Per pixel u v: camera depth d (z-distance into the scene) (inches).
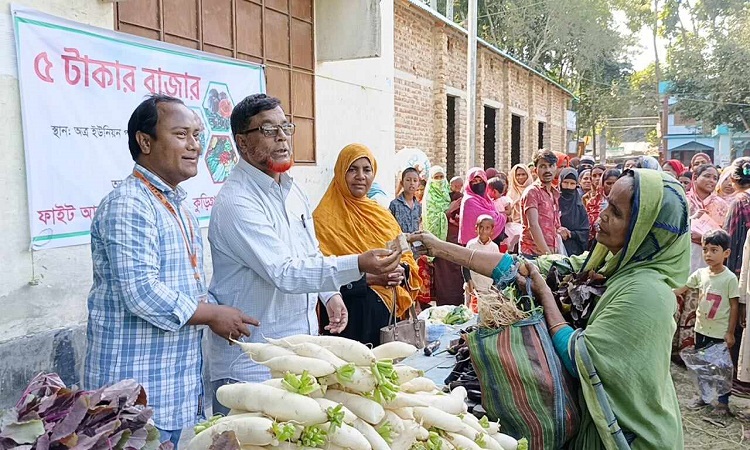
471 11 438.0
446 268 241.3
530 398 82.0
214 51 179.0
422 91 437.4
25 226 124.3
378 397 63.0
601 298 86.0
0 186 119.5
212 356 102.7
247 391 62.0
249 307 99.3
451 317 164.6
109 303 85.8
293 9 210.7
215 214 100.1
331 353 64.7
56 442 51.3
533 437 82.2
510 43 1165.1
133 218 83.7
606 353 80.0
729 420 187.6
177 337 88.4
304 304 106.1
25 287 124.7
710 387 191.3
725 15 1234.0
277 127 100.3
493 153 629.9
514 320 86.0
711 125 1179.3
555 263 100.5
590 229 264.2
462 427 69.7
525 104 716.7
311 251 113.0
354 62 247.0
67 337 132.4
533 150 736.3
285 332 102.1
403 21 401.1
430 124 453.1
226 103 181.3
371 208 175.3
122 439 54.5
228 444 56.2
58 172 130.0
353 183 171.3
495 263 99.2
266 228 96.9
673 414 82.9
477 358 85.8
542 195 233.0
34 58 124.3
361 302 155.0
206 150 174.9
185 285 90.0
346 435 59.6
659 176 84.7
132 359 85.1
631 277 83.7
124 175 146.3
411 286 165.0
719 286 195.0
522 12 1153.4
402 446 64.3
